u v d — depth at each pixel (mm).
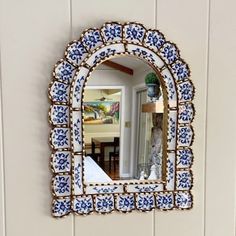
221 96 819
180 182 796
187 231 823
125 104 765
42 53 733
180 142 789
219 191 834
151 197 787
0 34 713
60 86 731
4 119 727
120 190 771
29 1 719
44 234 755
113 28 741
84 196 754
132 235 792
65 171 745
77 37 745
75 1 739
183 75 781
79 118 741
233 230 849
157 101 779
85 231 770
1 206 738
